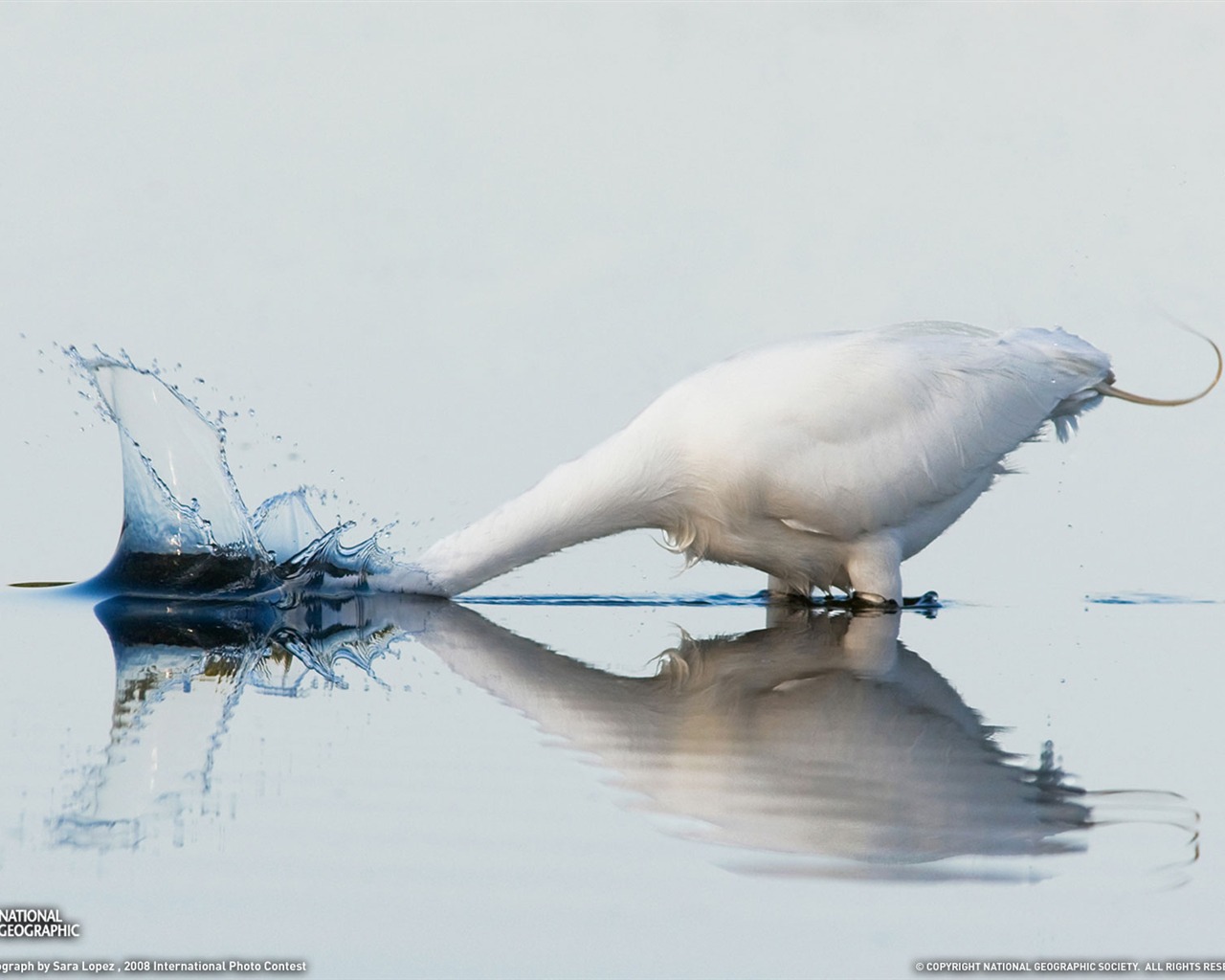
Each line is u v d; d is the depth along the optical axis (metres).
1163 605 19.28
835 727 12.89
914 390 18.70
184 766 11.63
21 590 18.94
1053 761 11.99
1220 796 11.15
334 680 14.55
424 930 8.86
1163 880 9.67
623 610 18.83
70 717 13.03
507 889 9.38
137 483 18.81
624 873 9.60
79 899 9.26
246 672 14.89
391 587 19.09
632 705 13.60
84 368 19.44
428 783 11.20
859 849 10.02
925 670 15.31
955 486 19.03
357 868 9.64
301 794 10.98
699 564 21.36
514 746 12.23
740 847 10.05
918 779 11.40
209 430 19.11
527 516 18.67
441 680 14.60
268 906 9.12
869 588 18.95
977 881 9.59
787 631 17.50
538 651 16.16
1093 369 20.11
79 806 10.73
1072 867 9.87
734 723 13.01
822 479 18.25
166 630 16.91
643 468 18.45
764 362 18.84
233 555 18.66
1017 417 19.42
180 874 9.60
